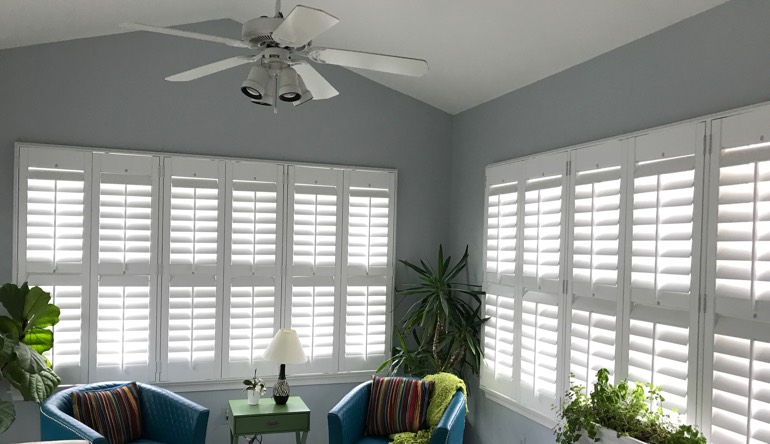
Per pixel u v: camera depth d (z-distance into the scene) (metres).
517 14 3.11
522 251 3.83
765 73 2.37
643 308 2.90
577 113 3.43
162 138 4.11
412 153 4.75
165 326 4.07
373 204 4.59
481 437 4.30
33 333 3.59
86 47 3.95
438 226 4.82
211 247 4.17
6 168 3.78
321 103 4.50
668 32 2.82
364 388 3.75
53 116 3.88
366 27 3.72
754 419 2.35
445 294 4.36
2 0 3.11
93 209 3.92
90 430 2.93
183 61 4.16
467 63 3.87
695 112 2.67
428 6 3.27
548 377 3.54
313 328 4.41
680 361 2.67
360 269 4.54
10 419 3.21
